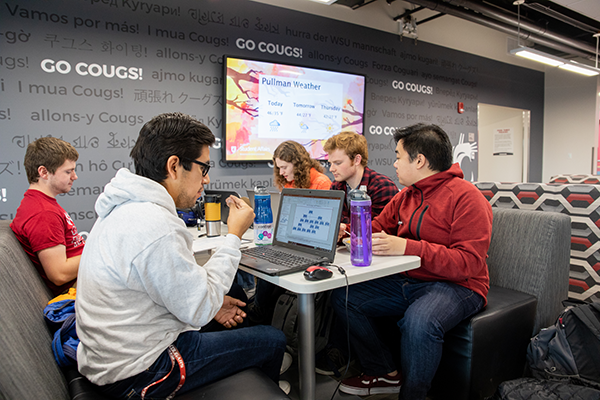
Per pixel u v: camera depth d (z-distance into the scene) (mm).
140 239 826
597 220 2021
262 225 1633
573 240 2129
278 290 2025
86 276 873
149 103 2928
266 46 3465
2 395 666
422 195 1579
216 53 3207
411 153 1566
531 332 1708
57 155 1562
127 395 882
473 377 1444
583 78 6219
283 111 3545
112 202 902
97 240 879
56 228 1474
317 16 3762
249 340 1089
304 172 2422
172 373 917
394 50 4402
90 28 2678
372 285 1595
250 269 1227
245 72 3303
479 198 1443
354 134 2047
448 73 4996
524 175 6457
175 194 1011
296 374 1786
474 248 1372
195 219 2322
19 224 1453
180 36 3029
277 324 1822
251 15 3365
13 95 2459
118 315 843
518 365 1656
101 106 2746
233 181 3383
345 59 3990
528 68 6246
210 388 975
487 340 1478
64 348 1002
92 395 890
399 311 1562
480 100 5453
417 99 4672
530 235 1844
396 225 1739
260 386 983
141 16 2859
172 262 847
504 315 1549
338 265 1250
